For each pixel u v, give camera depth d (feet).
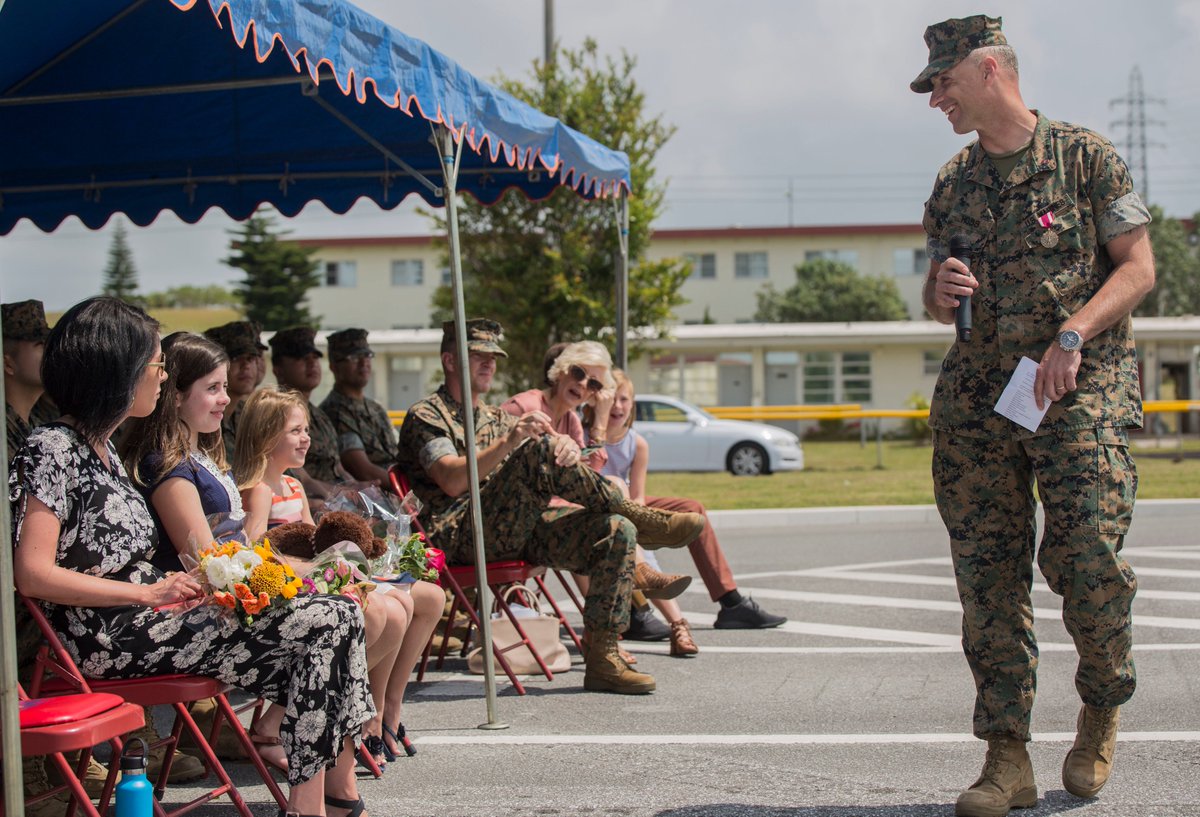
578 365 21.38
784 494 51.85
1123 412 12.05
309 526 14.37
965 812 12.16
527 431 17.84
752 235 149.79
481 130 18.02
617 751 15.49
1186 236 179.42
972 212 12.47
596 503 18.76
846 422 122.21
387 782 14.25
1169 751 14.87
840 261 149.89
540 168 25.88
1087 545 11.89
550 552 19.29
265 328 166.20
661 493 52.95
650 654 22.12
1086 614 12.09
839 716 17.22
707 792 13.61
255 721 14.65
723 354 121.08
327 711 11.13
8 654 9.04
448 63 16.81
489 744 15.94
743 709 17.75
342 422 25.09
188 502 12.10
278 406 15.53
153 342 11.41
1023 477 12.46
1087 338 11.73
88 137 23.20
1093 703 12.66
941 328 118.62
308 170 25.34
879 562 33.58
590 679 19.12
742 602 24.50
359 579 12.89
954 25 12.23
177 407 12.51
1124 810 12.50
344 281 148.97
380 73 15.05
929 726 16.56
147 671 11.14
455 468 18.79
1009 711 12.34
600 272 53.62
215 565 10.91
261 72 18.97
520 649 20.42
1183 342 120.26
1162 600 26.37
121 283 272.72
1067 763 12.98
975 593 12.49
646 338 57.72
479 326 20.27
